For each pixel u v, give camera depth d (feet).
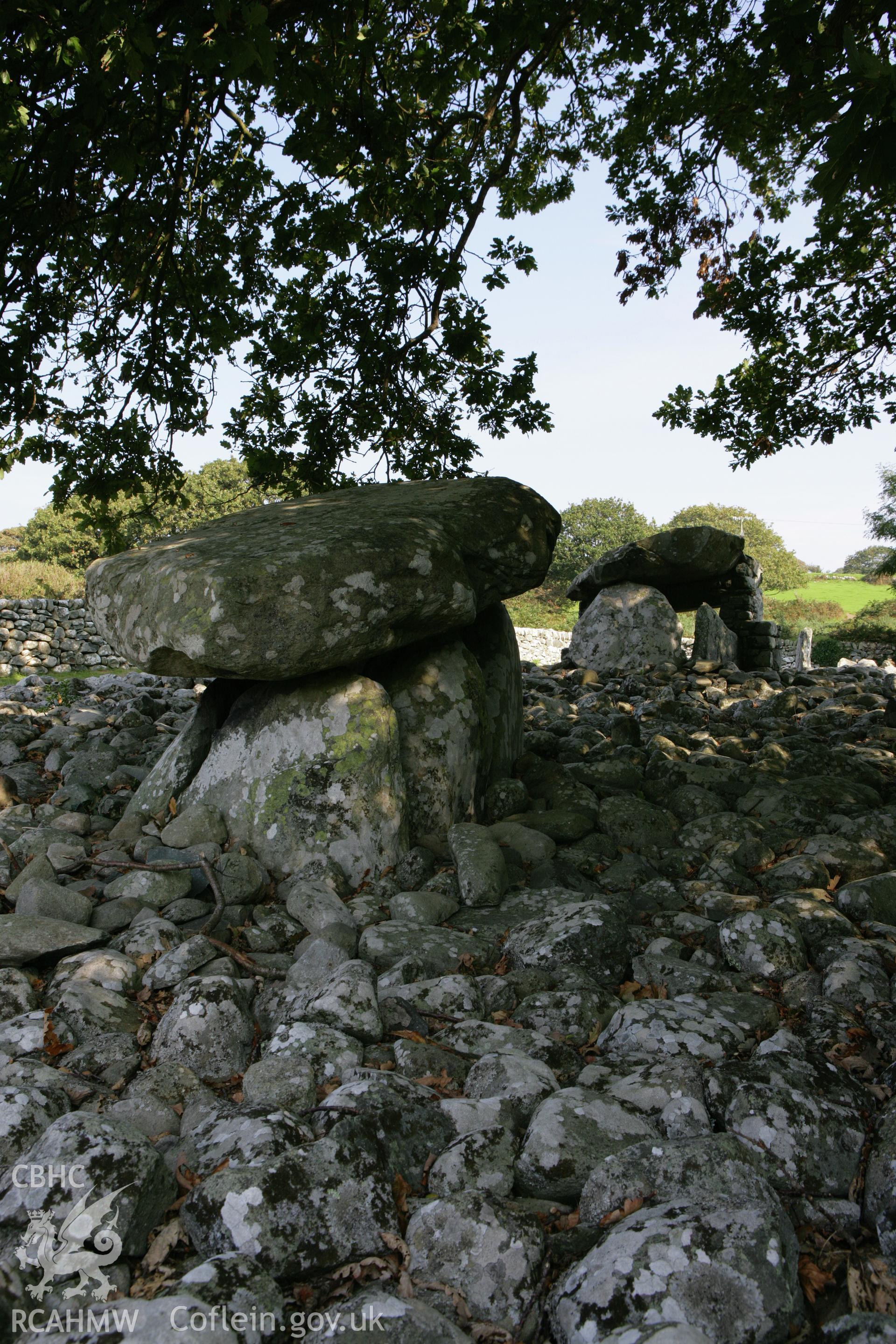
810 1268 5.95
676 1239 5.56
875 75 9.04
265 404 24.54
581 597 41.29
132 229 21.84
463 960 10.21
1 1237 6.03
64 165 16.75
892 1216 6.18
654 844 14.29
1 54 14.10
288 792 12.92
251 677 12.69
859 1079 7.85
